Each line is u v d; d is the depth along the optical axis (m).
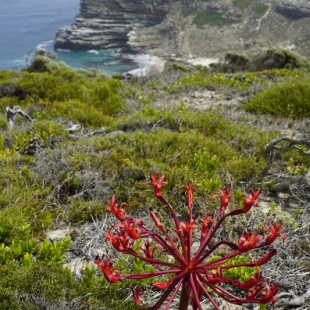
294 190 5.85
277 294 3.67
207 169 5.93
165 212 5.11
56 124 8.54
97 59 132.25
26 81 13.12
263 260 2.43
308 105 10.18
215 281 2.42
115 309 3.32
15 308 3.14
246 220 4.76
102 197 5.38
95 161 6.10
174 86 14.23
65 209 5.23
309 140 6.09
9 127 8.99
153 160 6.08
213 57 131.25
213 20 147.75
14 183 5.63
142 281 3.71
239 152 7.06
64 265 4.19
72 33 139.38
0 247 4.05
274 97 11.00
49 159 6.40
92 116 10.06
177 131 8.04
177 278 2.44
